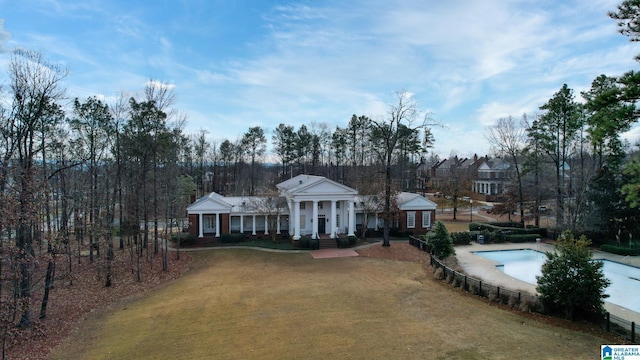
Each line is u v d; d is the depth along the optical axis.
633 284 26.42
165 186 36.59
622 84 12.51
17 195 18.38
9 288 20.75
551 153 46.91
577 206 39.84
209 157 89.06
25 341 18.27
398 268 30.53
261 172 87.06
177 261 34.31
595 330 16.61
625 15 12.71
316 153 88.06
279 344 15.88
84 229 32.91
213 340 16.69
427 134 76.81
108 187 34.91
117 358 15.55
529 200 49.81
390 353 14.63
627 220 36.91
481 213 65.12
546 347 14.87
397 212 44.44
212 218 42.50
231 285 26.05
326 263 32.81
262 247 39.22
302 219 42.78
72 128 34.19
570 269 17.80
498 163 76.75
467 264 31.28
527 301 19.16
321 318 18.73
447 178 66.44
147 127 32.91
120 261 33.97
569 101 41.38
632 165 12.09
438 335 16.20
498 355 14.20
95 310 22.66
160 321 19.45
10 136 21.56
